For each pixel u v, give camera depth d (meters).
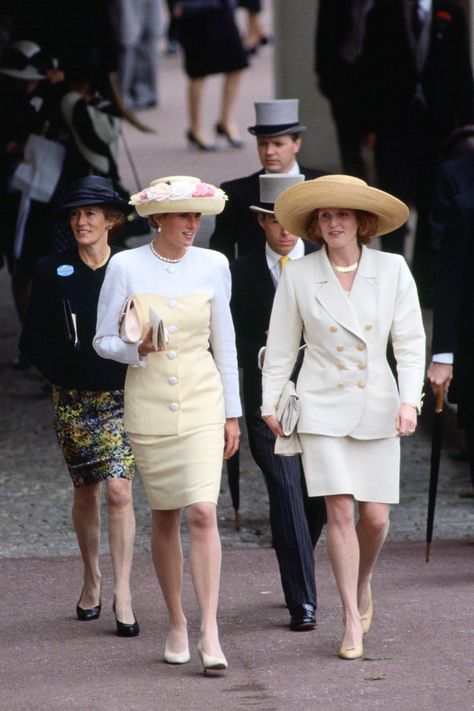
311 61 60.81
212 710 21.03
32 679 22.59
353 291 22.86
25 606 26.22
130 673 22.80
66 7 37.88
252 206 25.91
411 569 27.91
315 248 25.88
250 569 28.19
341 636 24.31
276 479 24.78
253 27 103.31
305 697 21.50
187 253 22.81
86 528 25.09
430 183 42.03
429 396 38.72
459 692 21.56
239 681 22.28
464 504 32.38
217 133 72.75
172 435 22.39
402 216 22.75
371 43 41.78
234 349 23.08
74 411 24.59
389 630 24.47
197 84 70.88
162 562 23.00
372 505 23.08
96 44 38.22
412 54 41.47
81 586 27.30
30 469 35.28
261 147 28.62
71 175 37.44
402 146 42.09
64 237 34.84
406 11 41.38
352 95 42.28
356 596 23.23
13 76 37.44
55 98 37.41
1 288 51.84
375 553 23.59
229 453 23.17
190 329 22.56
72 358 24.44
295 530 24.62
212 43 70.50
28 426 38.66
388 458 22.97
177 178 22.44
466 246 27.31
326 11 43.34
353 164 46.28
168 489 22.45
